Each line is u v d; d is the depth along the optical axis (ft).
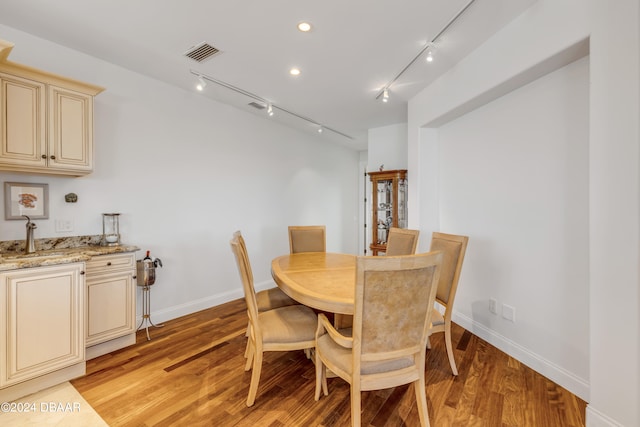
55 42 8.11
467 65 8.70
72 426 5.50
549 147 7.13
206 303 12.07
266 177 14.90
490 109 8.88
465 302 10.02
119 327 8.43
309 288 6.38
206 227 12.12
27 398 6.27
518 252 7.98
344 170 21.09
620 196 4.96
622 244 4.94
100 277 8.01
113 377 7.09
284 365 7.73
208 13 6.82
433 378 7.10
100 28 7.45
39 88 7.17
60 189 8.30
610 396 5.10
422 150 11.39
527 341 7.70
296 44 8.08
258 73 9.80
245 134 13.74
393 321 4.71
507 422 5.62
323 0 6.36
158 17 6.98
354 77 10.05
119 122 9.52
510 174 8.21
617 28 4.99
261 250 14.74
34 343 6.40
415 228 11.46
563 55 6.18
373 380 4.86
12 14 6.90
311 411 5.94
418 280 4.68
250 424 5.58
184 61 9.10
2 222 7.43
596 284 5.31
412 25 7.23
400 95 11.63
